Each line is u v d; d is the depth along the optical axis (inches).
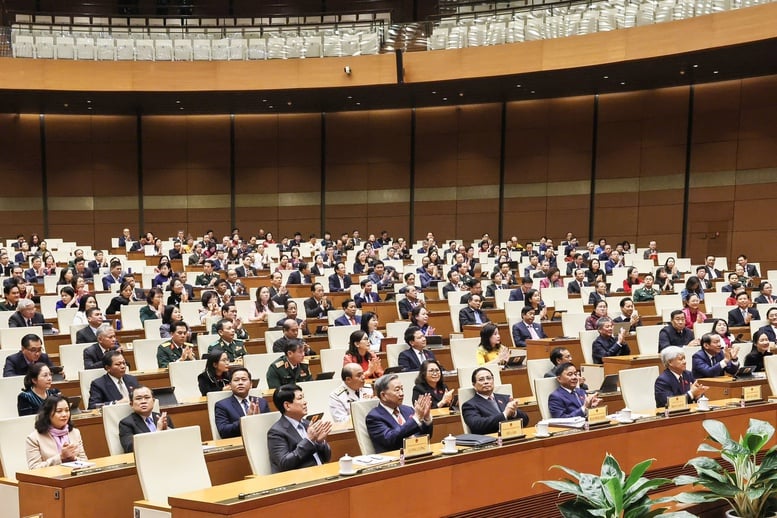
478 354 373.7
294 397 225.6
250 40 841.5
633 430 261.7
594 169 914.7
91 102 905.5
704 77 815.7
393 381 244.4
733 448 182.7
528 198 946.1
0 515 215.2
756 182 819.4
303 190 1009.5
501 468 226.5
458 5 885.8
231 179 1013.8
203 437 287.9
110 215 999.0
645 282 577.3
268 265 749.3
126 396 288.7
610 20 735.7
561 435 243.6
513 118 952.9
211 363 305.6
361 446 240.7
